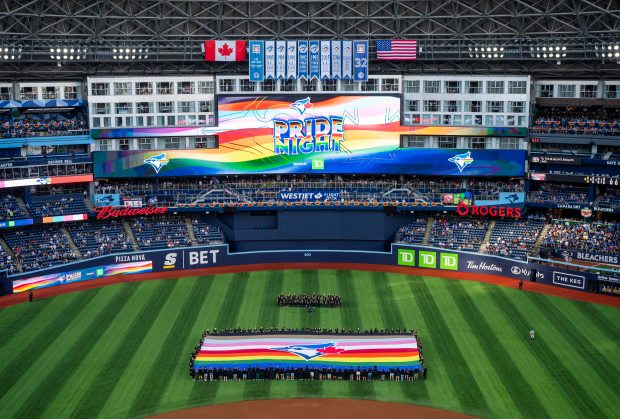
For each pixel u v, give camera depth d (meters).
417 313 82.19
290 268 100.38
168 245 101.62
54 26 100.75
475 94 104.88
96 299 87.31
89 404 61.53
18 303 86.06
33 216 98.25
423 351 71.88
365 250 107.44
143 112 104.56
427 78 105.06
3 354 71.44
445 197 104.75
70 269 93.44
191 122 105.56
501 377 66.25
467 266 97.31
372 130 105.94
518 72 104.25
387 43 101.88
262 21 104.62
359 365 66.81
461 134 105.19
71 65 103.19
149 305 85.12
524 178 105.81
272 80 104.88
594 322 78.88
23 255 94.62
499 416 59.66
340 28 105.38
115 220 104.62
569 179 100.81
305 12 103.94
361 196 106.56
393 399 62.62
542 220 103.00
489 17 101.38
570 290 89.31
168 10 102.19
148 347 73.00
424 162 106.19
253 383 65.62
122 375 66.81
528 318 80.19
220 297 88.19
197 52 103.81
